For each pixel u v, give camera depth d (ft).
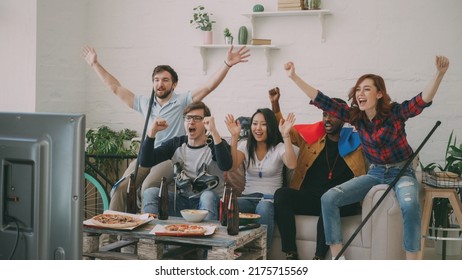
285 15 16.15
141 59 17.43
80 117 3.92
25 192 4.02
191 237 8.92
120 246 10.11
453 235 13.58
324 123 12.10
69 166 3.91
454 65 15.08
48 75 16.33
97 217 9.70
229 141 12.86
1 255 4.14
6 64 16.11
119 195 12.64
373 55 15.60
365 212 10.91
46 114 3.99
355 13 15.65
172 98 13.30
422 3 15.21
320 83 16.02
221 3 16.70
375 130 11.04
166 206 10.30
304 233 11.45
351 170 11.94
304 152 12.26
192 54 17.03
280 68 16.30
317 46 15.99
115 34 17.58
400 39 15.40
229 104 16.75
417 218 10.44
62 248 3.94
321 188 11.96
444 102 15.19
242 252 10.09
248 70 16.55
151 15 17.29
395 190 10.84
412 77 15.38
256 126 11.96
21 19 15.90
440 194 11.90
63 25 16.79
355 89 11.25
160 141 13.25
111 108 17.65
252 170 12.10
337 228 10.85
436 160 15.29
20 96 16.01
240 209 11.56
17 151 4.01
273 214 11.42
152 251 9.09
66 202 3.92
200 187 11.80
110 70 17.69
